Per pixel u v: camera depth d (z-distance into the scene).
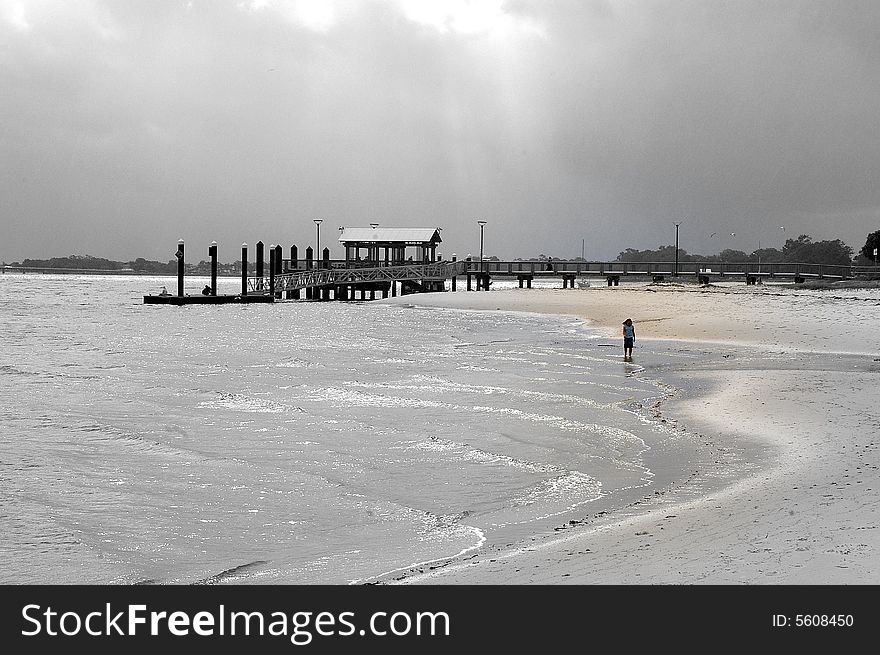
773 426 18.45
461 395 24.77
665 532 10.55
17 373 31.05
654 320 52.47
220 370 31.89
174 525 12.40
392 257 105.25
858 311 54.97
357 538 11.70
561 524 11.81
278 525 12.36
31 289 152.75
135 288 165.75
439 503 13.36
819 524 10.12
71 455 17.08
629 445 17.30
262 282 90.56
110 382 28.44
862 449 15.52
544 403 23.06
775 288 99.44
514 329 51.88
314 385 27.42
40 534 12.02
